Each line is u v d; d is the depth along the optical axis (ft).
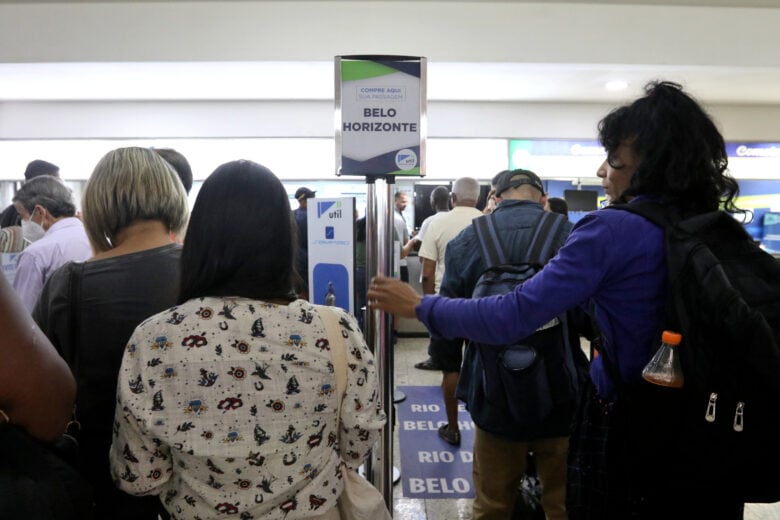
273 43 11.76
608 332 3.06
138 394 2.43
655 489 2.79
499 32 11.76
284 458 2.52
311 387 2.58
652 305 2.86
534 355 4.86
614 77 14.01
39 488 2.27
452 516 7.11
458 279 5.72
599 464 3.18
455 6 11.64
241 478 2.48
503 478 5.41
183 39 11.78
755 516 6.89
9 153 17.04
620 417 2.98
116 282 3.49
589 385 3.44
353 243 6.93
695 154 2.92
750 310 2.46
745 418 2.52
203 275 2.59
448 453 8.93
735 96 16.31
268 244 2.65
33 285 5.69
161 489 2.68
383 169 4.48
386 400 4.65
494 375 5.00
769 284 2.68
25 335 2.37
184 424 2.42
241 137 17.02
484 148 17.58
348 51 11.80
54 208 6.47
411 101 4.46
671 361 2.65
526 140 17.46
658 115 3.00
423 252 10.50
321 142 17.34
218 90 15.38
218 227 2.59
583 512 3.22
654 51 11.88
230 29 11.77
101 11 11.72
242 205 2.61
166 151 5.04
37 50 11.84
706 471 2.63
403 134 4.48
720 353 2.54
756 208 18.38
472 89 15.47
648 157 3.01
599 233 2.94
